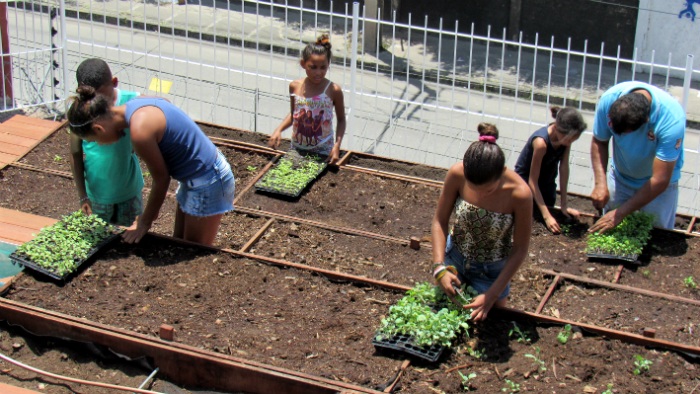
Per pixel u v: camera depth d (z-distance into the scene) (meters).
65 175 7.10
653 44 15.12
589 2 15.43
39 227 5.59
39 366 3.94
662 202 6.20
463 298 4.11
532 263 5.88
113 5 17.86
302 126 7.39
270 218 6.38
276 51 16.05
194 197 4.84
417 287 4.39
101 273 4.69
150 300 4.46
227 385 3.79
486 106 13.39
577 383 3.77
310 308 4.52
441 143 10.70
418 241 5.96
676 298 5.06
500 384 3.76
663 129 5.44
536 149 6.11
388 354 4.02
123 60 13.94
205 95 12.03
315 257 5.77
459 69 15.34
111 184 5.19
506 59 16.00
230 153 7.76
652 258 5.89
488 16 16.67
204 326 4.22
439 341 4.00
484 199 3.99
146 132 4.33
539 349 4.05
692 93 14.23
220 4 18.61
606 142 6.16
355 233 6.17
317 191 7.09
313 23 17.55
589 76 15.15
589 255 5.89
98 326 4.02
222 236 6.04
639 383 3.78
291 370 3.71
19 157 7.44
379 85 14.15
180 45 15.64
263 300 4.58
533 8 16.08
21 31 14.81
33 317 4.09
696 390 3.71
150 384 3.84
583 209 7.31
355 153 8.08
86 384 3.71
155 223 6.28
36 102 9.86
